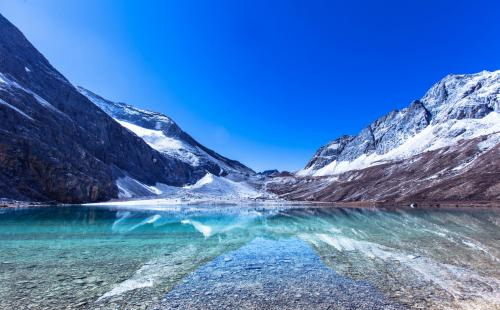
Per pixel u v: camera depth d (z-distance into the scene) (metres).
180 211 79.25
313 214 70.38
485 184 116.25
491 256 22.47
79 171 101.88
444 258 21.89
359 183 191.25
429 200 116.94
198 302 13.56
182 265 20.05
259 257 22.56
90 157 116.12
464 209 81.81
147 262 20.80
